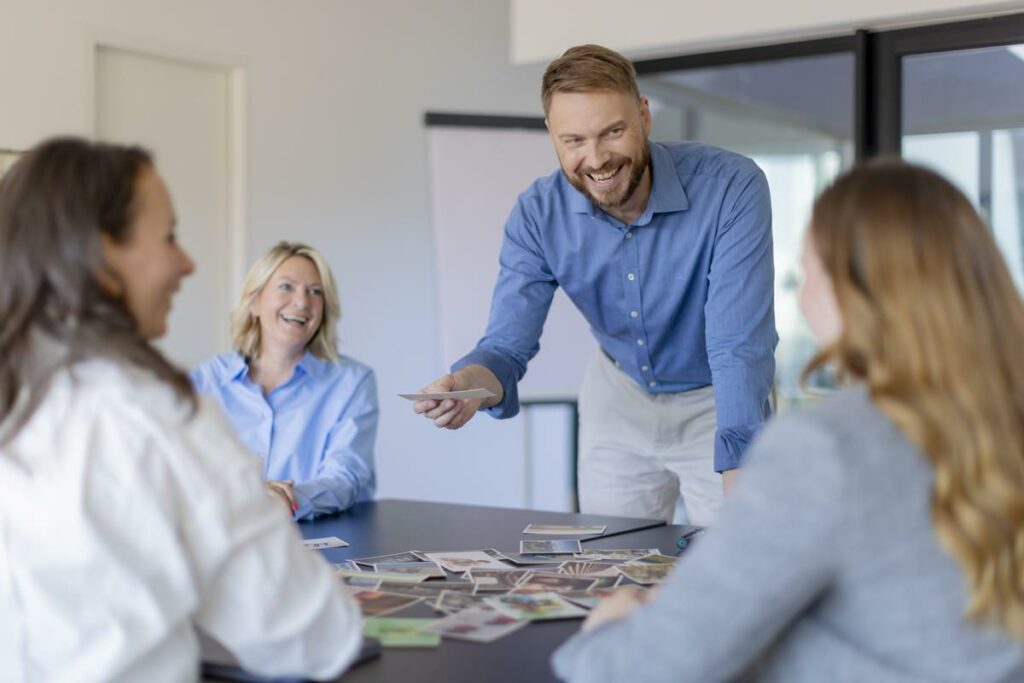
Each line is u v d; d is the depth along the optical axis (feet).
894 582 3.47
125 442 3.79
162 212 4.08
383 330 17.13
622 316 9.42
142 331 4.11
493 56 18.17
